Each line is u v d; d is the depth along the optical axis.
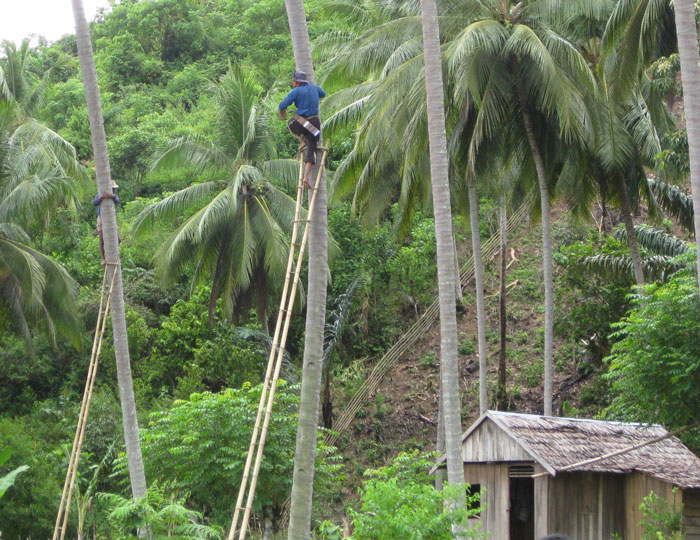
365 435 34.88
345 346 39.38
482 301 27.50
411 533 11.28
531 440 19.47
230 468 20.19
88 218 45.94
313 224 14.66
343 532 14.58
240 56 58.66
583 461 18.88
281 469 20.86
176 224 42.03
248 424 20.78
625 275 30.38
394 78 23.59
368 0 30.84
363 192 28.11
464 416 34.47
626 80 21.72
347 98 28.25
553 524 18.73
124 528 12.88
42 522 24.55
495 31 23.08
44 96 33.62
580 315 31.91
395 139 23.97
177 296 40.47
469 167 24.08
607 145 25.30
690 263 18.64
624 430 21.97
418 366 37.75
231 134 33.66
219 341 34.84
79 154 49.03
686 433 22.20
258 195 32.66
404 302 41.00
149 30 61.44
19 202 28.56
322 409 35.25
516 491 23.22
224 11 65.06
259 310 33.91
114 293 17.77
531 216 29.80
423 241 40.16
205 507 22.84
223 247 32.72
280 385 22.03
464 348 37.50
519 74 24.75
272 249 31.44
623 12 21.30
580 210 29.89
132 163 47.94
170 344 35.97
